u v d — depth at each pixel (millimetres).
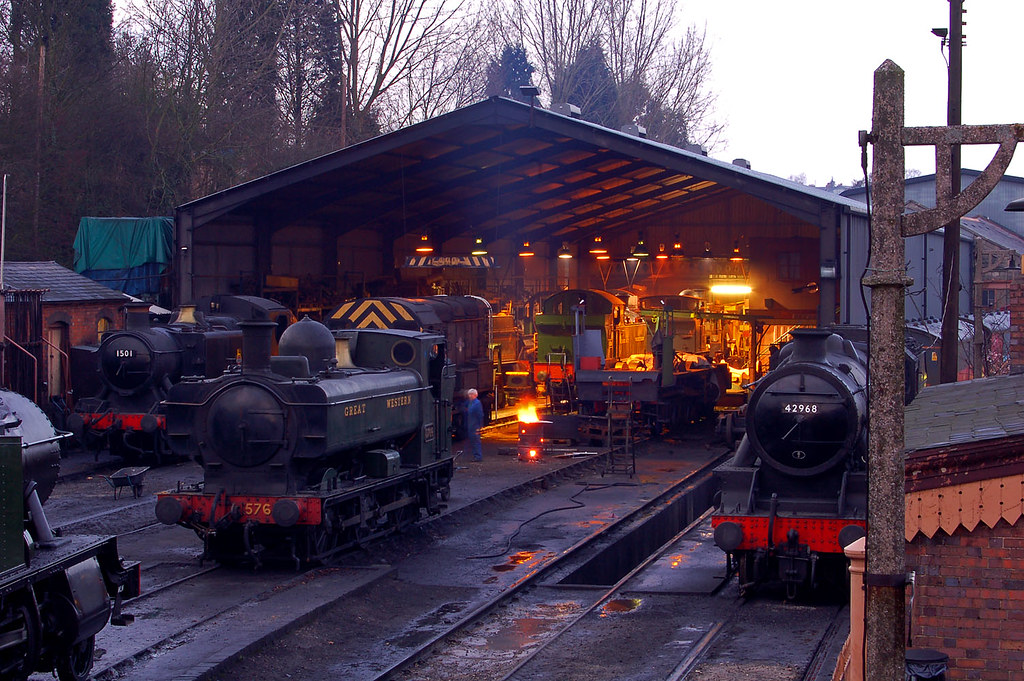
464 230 44062
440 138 30531
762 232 46125
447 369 19031
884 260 6062
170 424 14727
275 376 14617
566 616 12977
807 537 13070
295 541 14633
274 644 11414
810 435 13359
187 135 40250
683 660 10758
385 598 13672
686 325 37156
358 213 38312
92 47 39312
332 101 50062
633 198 42938
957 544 8086
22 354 24703
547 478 23078
